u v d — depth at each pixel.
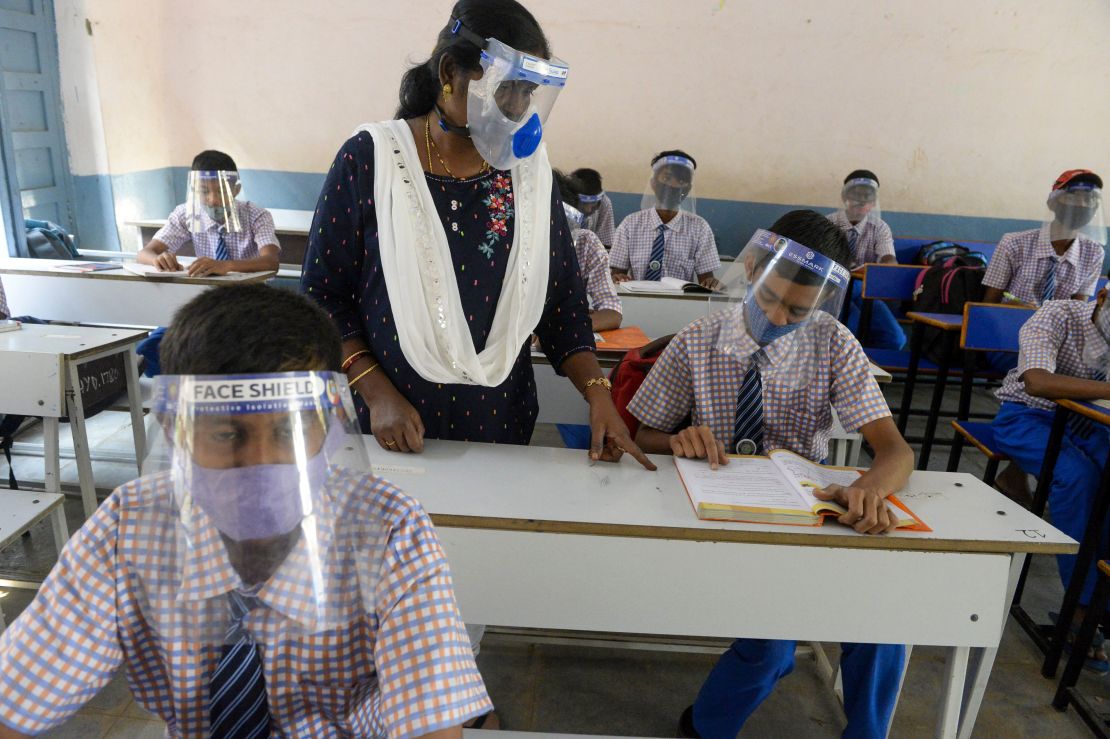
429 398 1.31
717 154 5.06
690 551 1.15
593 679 1.86
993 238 5.09
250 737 0.67
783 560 1.16
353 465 0.65
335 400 0.61
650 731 1.70
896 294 3.95
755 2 4.78
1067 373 2.26
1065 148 4.93
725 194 5.12
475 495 1.20
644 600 1.18
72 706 0.64
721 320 1.39
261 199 5.26
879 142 4.98
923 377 4.16
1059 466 2.12
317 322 0.62
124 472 2.75
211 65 5.02
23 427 3.07
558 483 1.26
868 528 1.14
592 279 2.70
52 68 4.19
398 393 1.28
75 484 2.62
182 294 2.89
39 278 2.90
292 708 0.69
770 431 1.46
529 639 1.91
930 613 1.18
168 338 0.59
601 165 5.11
